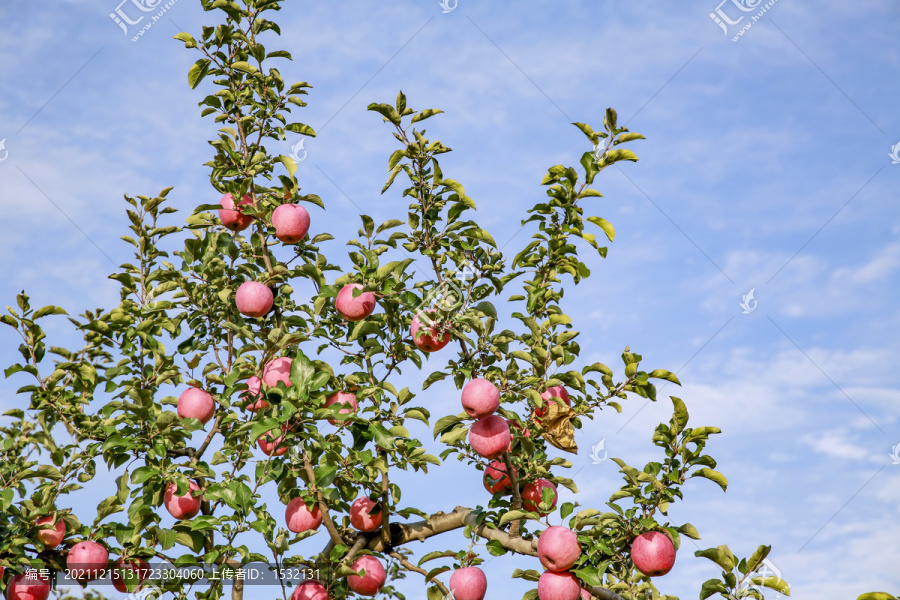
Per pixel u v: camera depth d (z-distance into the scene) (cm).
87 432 527
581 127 520
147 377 541
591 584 495
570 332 522
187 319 545
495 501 530
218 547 515
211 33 535
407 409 526
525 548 512
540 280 538
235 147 536
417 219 532
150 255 559
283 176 539
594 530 501
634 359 509
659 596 504
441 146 523
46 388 532
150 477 512
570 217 523
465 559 520
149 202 558
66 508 520
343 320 545
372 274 525
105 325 539
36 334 532
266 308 531
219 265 540
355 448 524
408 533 533
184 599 519
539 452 534
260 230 540
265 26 540
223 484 515
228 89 540
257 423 507
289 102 541
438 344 521
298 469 521
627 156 518
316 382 511
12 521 518
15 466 538
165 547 511
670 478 496
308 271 534
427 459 523
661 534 497
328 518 524
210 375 534
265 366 534
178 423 518
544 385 521
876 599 472
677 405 496
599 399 521
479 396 508
